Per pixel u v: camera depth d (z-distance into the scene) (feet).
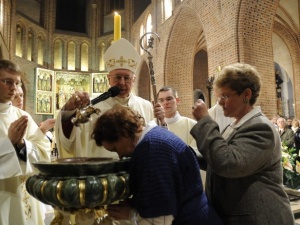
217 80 4.52
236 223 4.13
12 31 51.19
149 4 49.44
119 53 7.22
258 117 4.30
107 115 4.08
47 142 6.73
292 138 19.84
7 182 5.97
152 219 3.55
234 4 22.49
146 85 55.47
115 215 4.06
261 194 4.07
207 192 4.76
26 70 55.42
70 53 64.90
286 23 36.63
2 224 5.70
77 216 3.68
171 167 3.70
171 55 39.50
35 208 6.72
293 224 4.12
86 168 3.38
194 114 4.50
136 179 3.76
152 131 3.99
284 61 42.01
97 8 67.51
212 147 4.04
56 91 61.16
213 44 25.54
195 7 29.71
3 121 6.43
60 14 66.54
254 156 3.89
